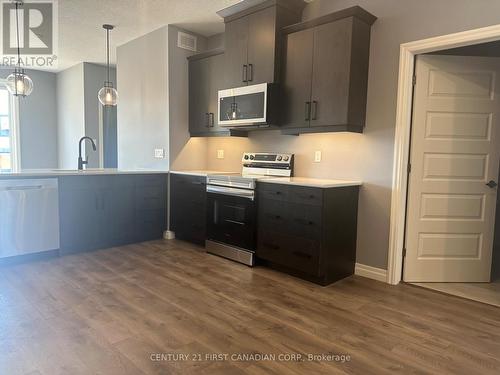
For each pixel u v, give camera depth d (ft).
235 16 12.08
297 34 10.71
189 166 15.30
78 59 19.15
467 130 9.84
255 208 11.05
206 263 11.41
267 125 11.45
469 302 8.76
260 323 7.39
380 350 6.48
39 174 11.28
